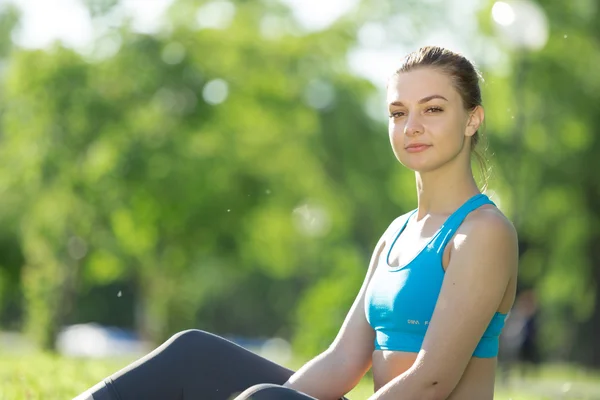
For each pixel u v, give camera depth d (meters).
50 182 35.38
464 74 4.37
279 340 63.91
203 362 4.38
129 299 66.50
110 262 38.31
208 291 64.06
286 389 3.76
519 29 18.72
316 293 27.69
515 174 25.98
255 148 38.12
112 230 36.28
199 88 36.72
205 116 36.81
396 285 4.23
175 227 36.34
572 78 34.31
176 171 35.56
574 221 36.72
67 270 35.78
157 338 39.19
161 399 4.30
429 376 4.01
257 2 39.72
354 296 27.31
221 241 37.78
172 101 36.72
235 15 38.91
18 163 36.28
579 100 34.28
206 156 36.50
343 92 39.34
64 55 35.38
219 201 36.88
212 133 37.19
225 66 37.75
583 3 35.16
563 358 42.22
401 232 4.50
